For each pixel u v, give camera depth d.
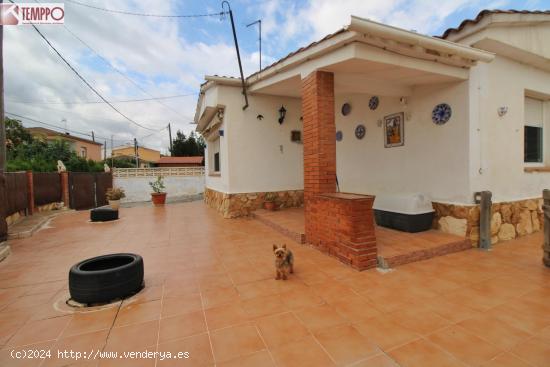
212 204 10.23
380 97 5.85
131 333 2.23
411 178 5.26
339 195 3.97
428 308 2.55
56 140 18.11
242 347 2.04
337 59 3.77
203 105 8.36
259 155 7.41
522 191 5.06
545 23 4.73
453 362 1.84
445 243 4.11
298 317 2.43
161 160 29.27
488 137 4.50
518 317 2.37
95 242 5.29
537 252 4.14
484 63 4.41
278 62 5.14
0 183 5.39
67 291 3.08
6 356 1.97
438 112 4.73
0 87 5.50
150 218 8.06
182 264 3.86
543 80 5.36
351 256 3.54
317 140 4.23
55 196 10.30
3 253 4.34
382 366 1.82
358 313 2.48
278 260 3.24
